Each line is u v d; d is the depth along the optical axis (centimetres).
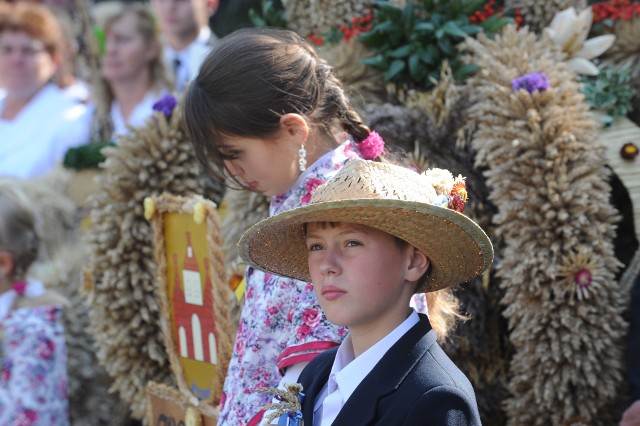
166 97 587
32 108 868
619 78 520
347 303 299
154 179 575
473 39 545
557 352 464
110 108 850
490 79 513
